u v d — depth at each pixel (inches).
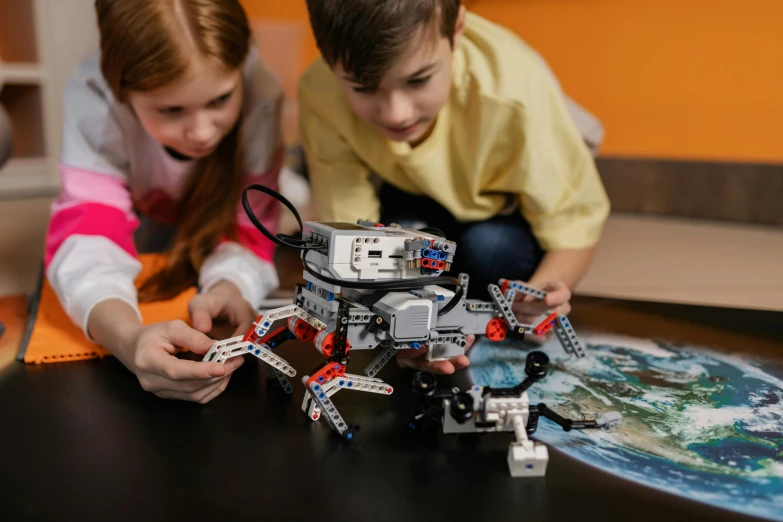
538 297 34.6
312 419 31.7
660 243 81.0
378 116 39.9
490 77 45.7
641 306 51.5
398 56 36.4
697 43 89.2
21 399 33.6
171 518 23.7
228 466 27.4
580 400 34.6
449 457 28.5
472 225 52.7
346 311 28.1
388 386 30.3
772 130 87.8
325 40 38.1
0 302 49.6
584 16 94.2
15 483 25.8
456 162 48.9
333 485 26.1
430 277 29.0
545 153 46.3
